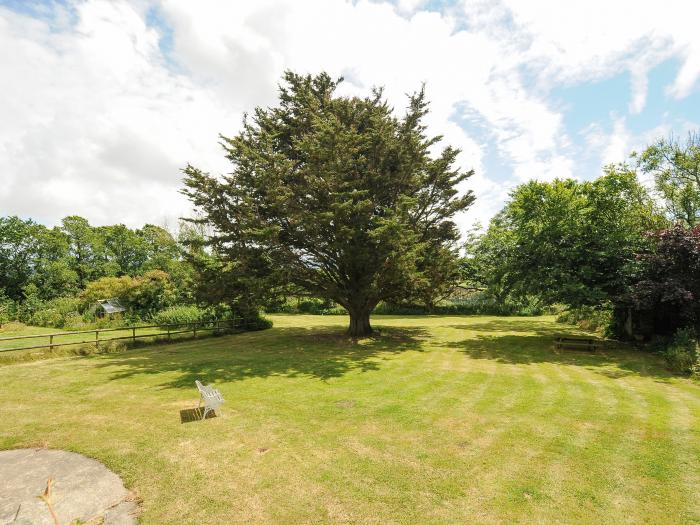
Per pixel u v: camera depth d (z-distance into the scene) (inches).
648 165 800.9
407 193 733.3
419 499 189.9
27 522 174.7
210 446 254.5
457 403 344.2
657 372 458.6
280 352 625.9
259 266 610.9
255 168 574.9
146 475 216.7
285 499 191.2
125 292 1104.2
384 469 221.0
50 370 490.3
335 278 772.0
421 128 782.5
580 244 625.0
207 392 317.1
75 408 336.5
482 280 1414.9
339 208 558.9
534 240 649.0
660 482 203.2
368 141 665.6
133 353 621.6
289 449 249.0
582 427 282.7
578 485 201.0
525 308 1391.5
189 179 582.9
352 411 323.3
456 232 789.9
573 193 642.2
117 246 2032.5
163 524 171.9
